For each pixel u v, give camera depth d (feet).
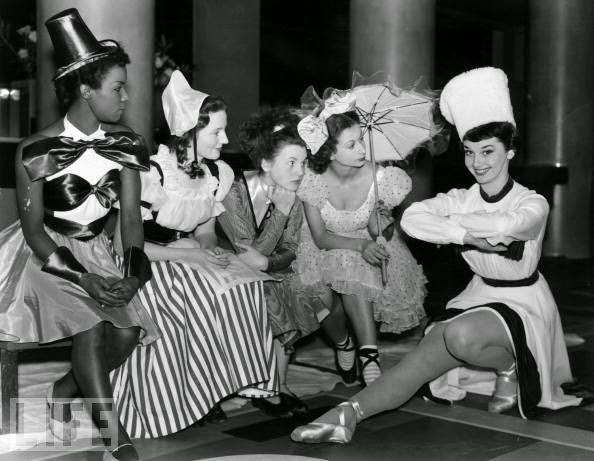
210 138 11.48
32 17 25.54
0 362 10.68
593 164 31.22
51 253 9.44
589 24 30.27
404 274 13.41
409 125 13.78
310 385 13.85
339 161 12.76
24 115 19.33
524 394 11.56
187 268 11.33
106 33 15.84
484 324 11.34
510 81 48.11
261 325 11.52
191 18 40.40
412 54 23.11
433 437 10.92
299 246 13.37
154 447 10.58
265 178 12.41
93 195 9.91
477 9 44.14
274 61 47.34
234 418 11.94
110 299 9.30
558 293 27.09
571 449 10.40
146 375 10.91
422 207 11.94
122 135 9.84
